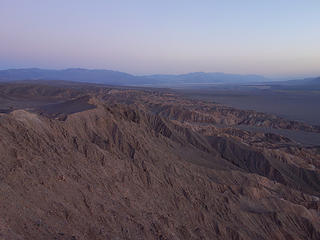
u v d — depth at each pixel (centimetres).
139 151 4325
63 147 3288
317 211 4038
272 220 3397
